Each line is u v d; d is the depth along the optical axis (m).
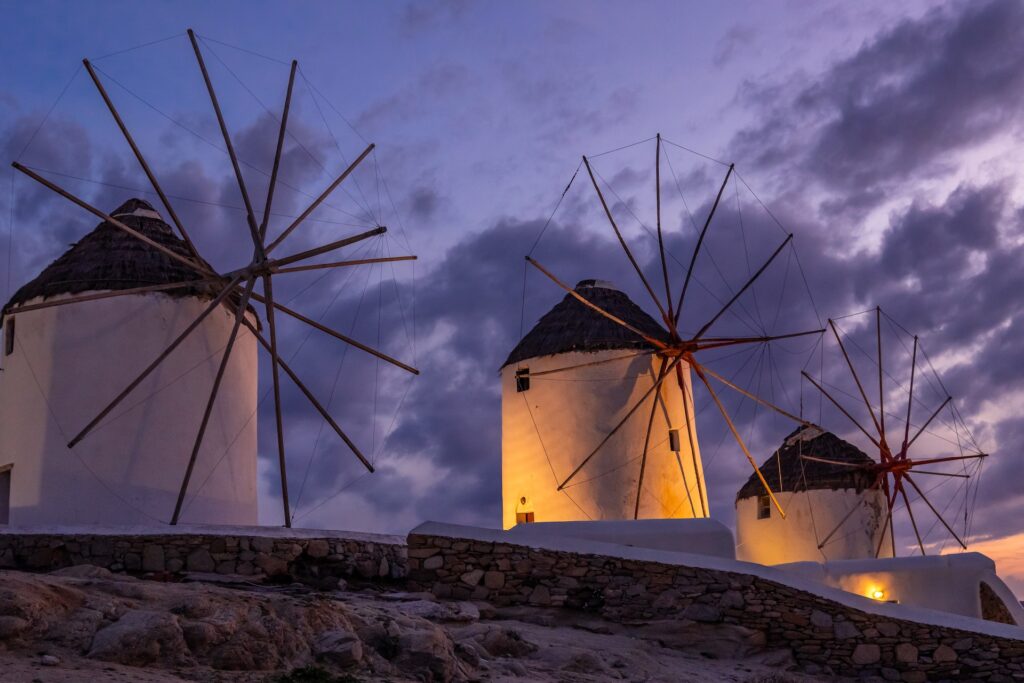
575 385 24.36
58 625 10.29
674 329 23.91
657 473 24.03
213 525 16.36
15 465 19.34
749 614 15.51
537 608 15.76
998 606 21.05
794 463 29.62
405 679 10.91
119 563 15.52
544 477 24.20
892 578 21.05
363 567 16.92
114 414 19.08
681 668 14.27
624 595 15.73
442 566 16.09
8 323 20.34
